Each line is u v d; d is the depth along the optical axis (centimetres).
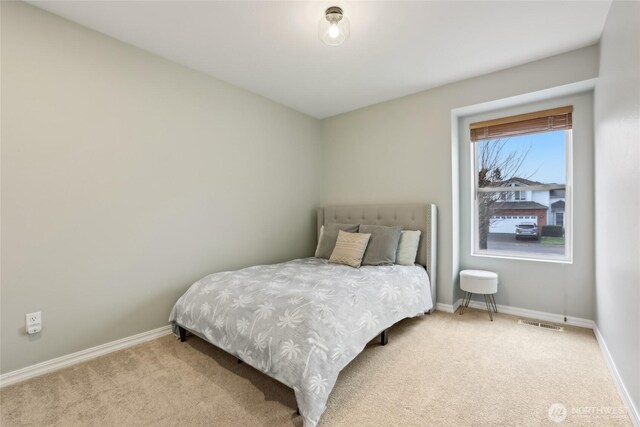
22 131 185
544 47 240
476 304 325
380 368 195
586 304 265
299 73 284
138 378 186
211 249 288
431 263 306
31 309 189
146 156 242
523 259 296
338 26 191
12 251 182
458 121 333
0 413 155
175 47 238
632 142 148
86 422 148
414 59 258
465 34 221
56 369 197
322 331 163
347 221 371
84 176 210
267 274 254
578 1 186
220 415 152
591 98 262
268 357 162
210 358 212
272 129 352
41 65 192
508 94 275
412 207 322
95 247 215
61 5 188
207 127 286
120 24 208
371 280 237
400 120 344
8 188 181
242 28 213
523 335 246
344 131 395
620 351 170
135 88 236
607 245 205
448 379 182
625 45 159
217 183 294
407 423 145
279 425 145
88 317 212
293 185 380
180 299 237
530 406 156
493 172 323
